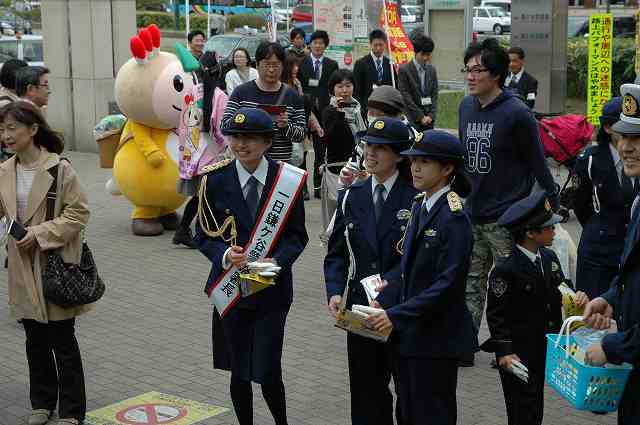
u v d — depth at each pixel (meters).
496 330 5.05
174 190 10.75
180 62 10.73
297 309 8.34
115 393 6.45
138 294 8.80
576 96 23.78
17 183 5.77
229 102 8.77
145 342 7.49
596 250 6.46
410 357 4.78
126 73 10.55
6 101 8.53
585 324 4.52
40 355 5.91
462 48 24.80
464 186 4.84
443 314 4.75
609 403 4.29
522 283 5.05
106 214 12.27
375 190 5.14
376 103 6.30
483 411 6.14
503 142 6.64
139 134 10.71
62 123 17.19
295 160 9.46
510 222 5.03
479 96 6.73
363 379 5.18
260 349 5.32
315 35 13.84
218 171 5.42
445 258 4.68
